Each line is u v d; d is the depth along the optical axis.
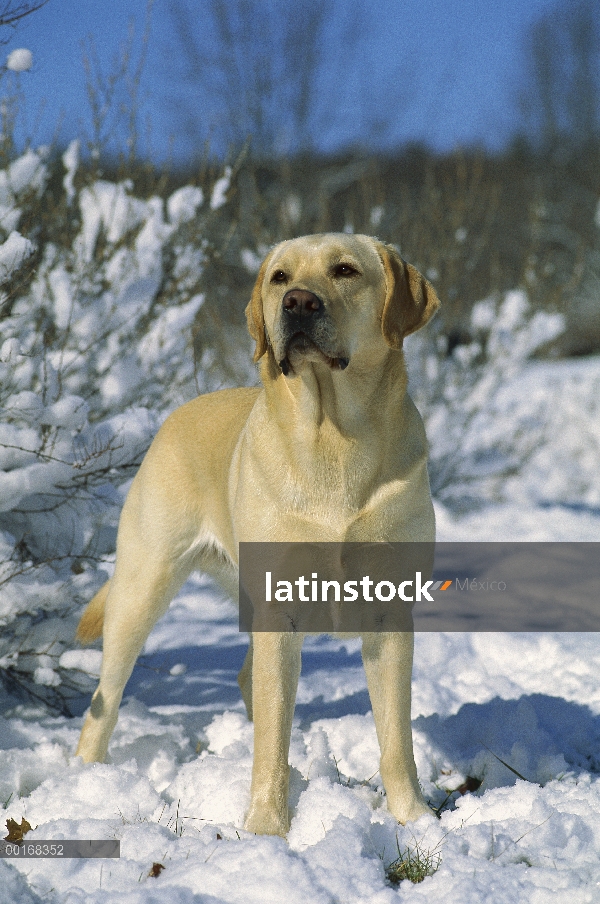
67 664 5.29
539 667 6.79
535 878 3.50
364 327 4.26
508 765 4.79
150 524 4.94
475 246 13.15
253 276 12.54
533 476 14.41
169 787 4.42
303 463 4.16
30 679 5.54
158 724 5.36
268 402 4.32
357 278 4.26
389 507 4.19
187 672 6.42
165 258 7.38
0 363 5.22
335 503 4.17
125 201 6.80
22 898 3.30
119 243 6.90
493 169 29.47
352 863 3.50
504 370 12.28
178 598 8.41
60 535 5.62
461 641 7.31
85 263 6.47
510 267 15.07
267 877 3.33
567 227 29.97
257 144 20.72
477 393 12.23
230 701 5.91
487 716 5.54
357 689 6.21
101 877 3.49
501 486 13.77
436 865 3.67
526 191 30.41
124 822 3.98
